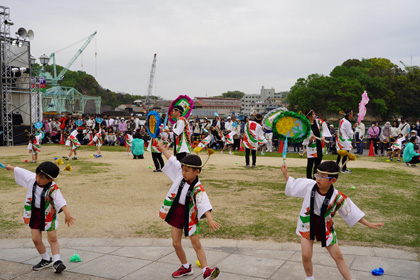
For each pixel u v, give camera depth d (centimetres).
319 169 379
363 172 1265
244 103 16725
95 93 15900
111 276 446
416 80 8600
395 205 802
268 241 574
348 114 1228
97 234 611
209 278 422
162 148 454
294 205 796
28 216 457
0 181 1059
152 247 551
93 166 1394
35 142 1491
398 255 517
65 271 461
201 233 612
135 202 824
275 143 2348
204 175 1183
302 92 8231
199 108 12400
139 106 15225
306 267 396
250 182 1062
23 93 2764
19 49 2477
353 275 446
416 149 1457
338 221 686
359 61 9556
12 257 509
